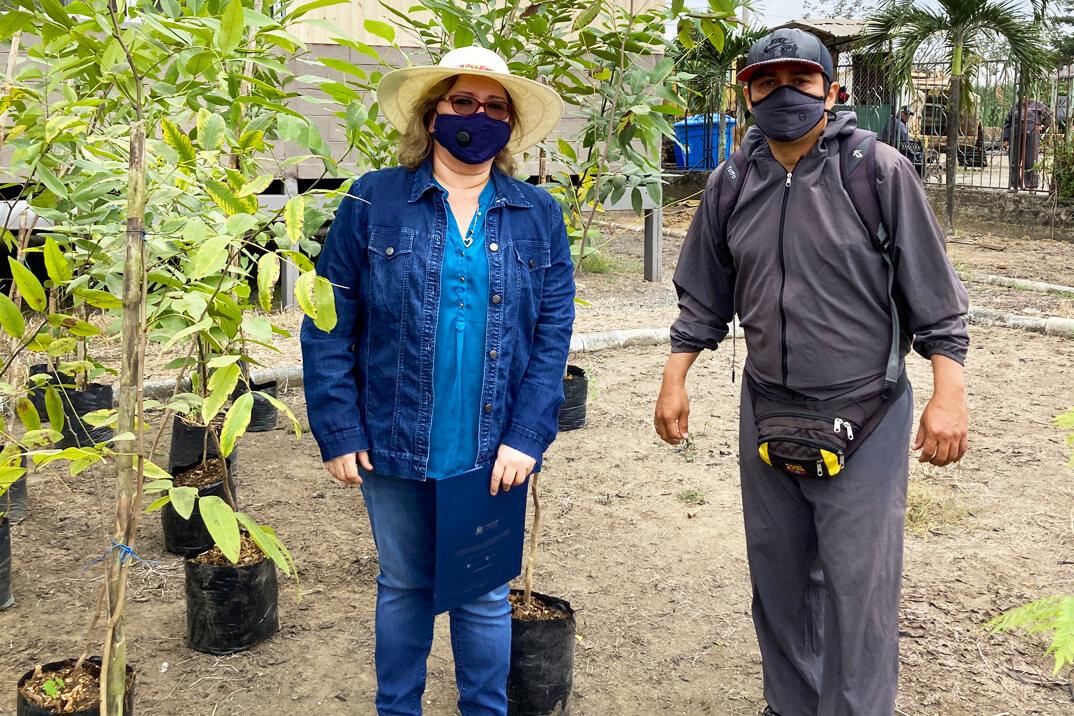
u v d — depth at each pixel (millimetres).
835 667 2588
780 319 2539
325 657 3377
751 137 2658
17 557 4117
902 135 15789
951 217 14609
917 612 3652
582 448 5605
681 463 5352
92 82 2951
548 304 2564
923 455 2490
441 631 3568
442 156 2434
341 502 4820
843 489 2529
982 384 6750
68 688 2539
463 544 2402
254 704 3086
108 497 4789
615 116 3861
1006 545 4211
